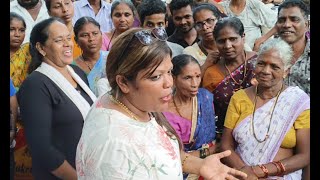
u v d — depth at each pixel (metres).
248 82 2.98
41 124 2.24
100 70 3.19
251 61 3.00
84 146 1.48
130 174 1.43
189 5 3.64
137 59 1.45
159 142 1.51
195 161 1.78
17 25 3.14
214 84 3.02
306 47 3.12
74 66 2.70
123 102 1.54
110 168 1.43
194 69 2.66
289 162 2.47
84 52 3.21
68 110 2.33
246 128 2.56
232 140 2.66
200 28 3.34
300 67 3.09
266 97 2.58
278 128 2.50
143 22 3.54
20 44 3.17
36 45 2.44
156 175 1.46
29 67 2.50
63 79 2.38
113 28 3.83
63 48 2.42
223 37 2.97
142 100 1.51
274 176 2.50
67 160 2.32
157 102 1.51
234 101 2.64
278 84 2.55
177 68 2.66
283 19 3.19
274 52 2.51
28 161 2.83
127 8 3.65
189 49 3.40
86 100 2.48
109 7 4.09
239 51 3.00
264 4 4.02
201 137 2.71
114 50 1.50
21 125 2.81
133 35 1.47
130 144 1.45
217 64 3.07
